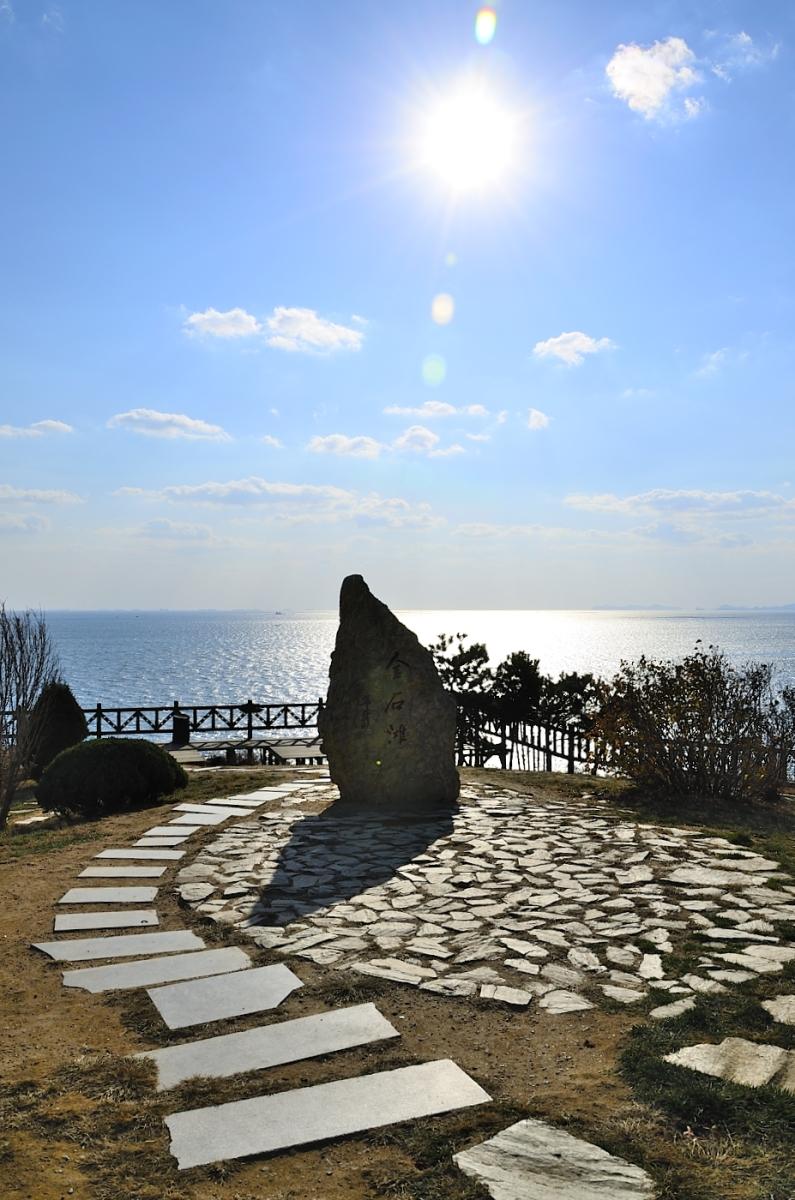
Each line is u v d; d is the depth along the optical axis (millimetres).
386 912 6781
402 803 11703
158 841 9570
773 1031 4426
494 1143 3414
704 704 12875
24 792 17547
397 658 11922
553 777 14523
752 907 6746
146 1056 4316
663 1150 3328
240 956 5828
